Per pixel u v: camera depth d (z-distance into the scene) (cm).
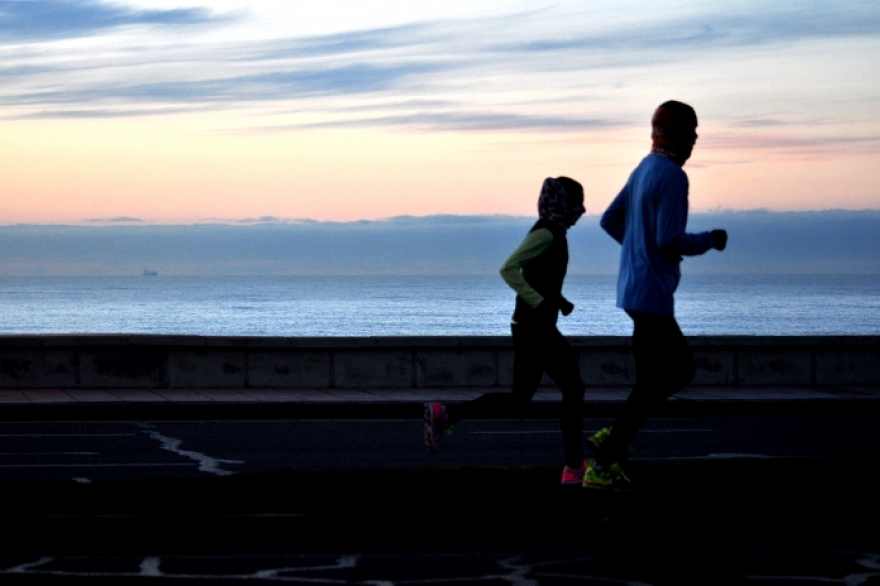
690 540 644
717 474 750
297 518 642
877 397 1619
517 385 741
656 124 682
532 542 642
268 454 1134
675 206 655
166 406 1502
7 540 624
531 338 722
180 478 754
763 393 1695
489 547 633
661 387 673
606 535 641
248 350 1769
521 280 711
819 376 1856
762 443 1243
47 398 1570
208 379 1761
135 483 728
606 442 680
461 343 1797
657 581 554
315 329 19700
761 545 637
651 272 668
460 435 1323
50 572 573
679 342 674
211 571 575
